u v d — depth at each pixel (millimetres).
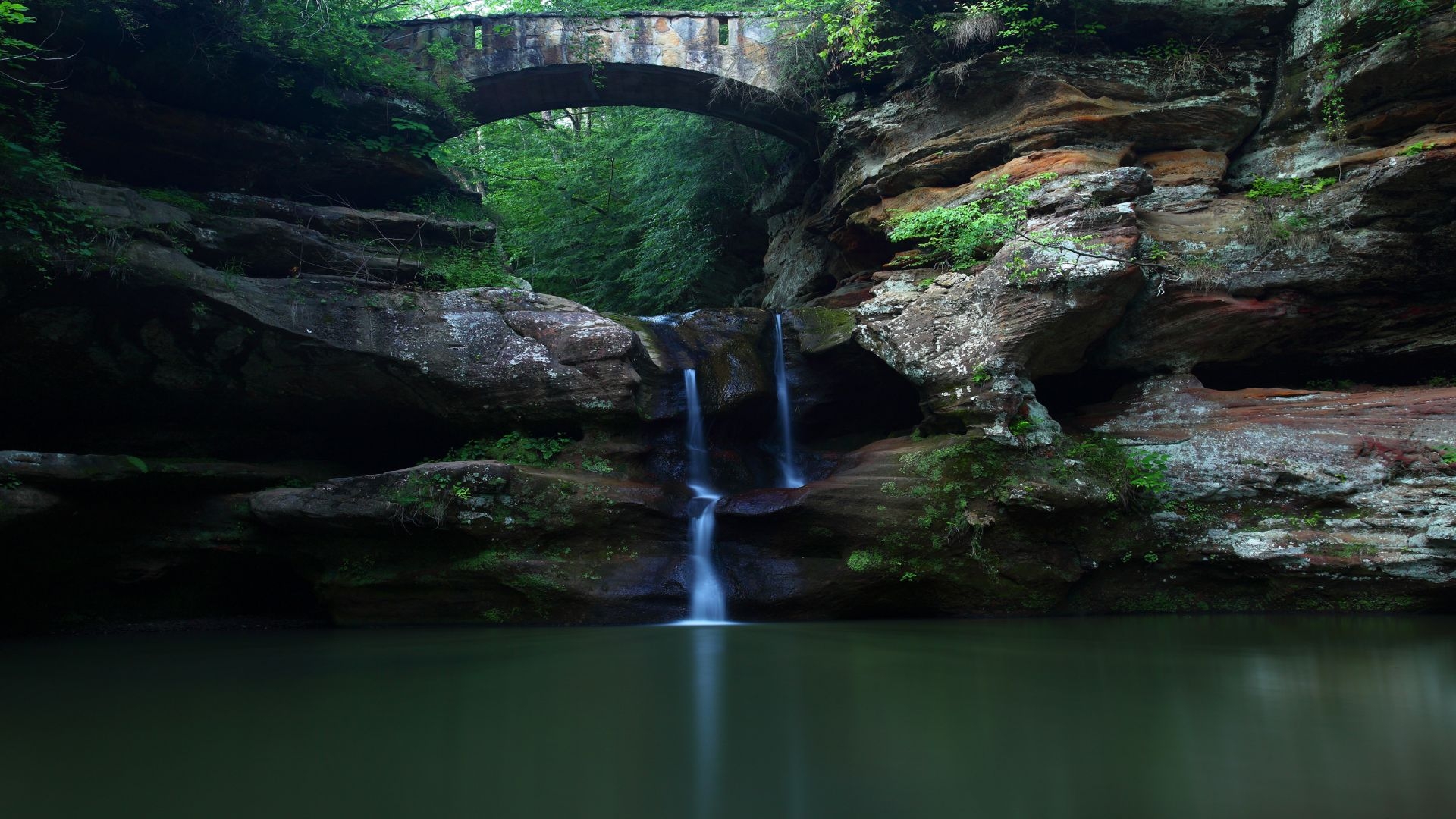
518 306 12641
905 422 14031
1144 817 3332
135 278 10758
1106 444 11375
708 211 21594
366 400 12328
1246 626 8898
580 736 4695
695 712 5262
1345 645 7512
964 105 14516
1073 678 6199
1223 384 12578
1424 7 11500
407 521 10352
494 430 12406
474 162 24609
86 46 11750
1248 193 12820
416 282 13336
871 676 6418
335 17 14219
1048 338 11273
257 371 11867
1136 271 11195
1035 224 11945
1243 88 13469
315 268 12766
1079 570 10734
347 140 14695
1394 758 4113
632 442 12250
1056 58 13773
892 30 14773
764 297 20297
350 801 3652
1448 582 9422
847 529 10680
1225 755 4195
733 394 13203
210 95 13250
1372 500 9992
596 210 24828
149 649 8539
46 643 9211
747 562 10906
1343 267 11586
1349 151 12477
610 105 18188
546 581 10336
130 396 11641
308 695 5906
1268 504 10500
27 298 10438
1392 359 11781
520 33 16641
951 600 10633
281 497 10781
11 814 3500
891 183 14867
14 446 11633
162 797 3711
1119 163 13219
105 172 12922
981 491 10711
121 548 10641
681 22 16844
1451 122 11594
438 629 10008
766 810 3482
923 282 12781
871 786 3783
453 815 3459
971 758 4191
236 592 11672
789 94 16688
